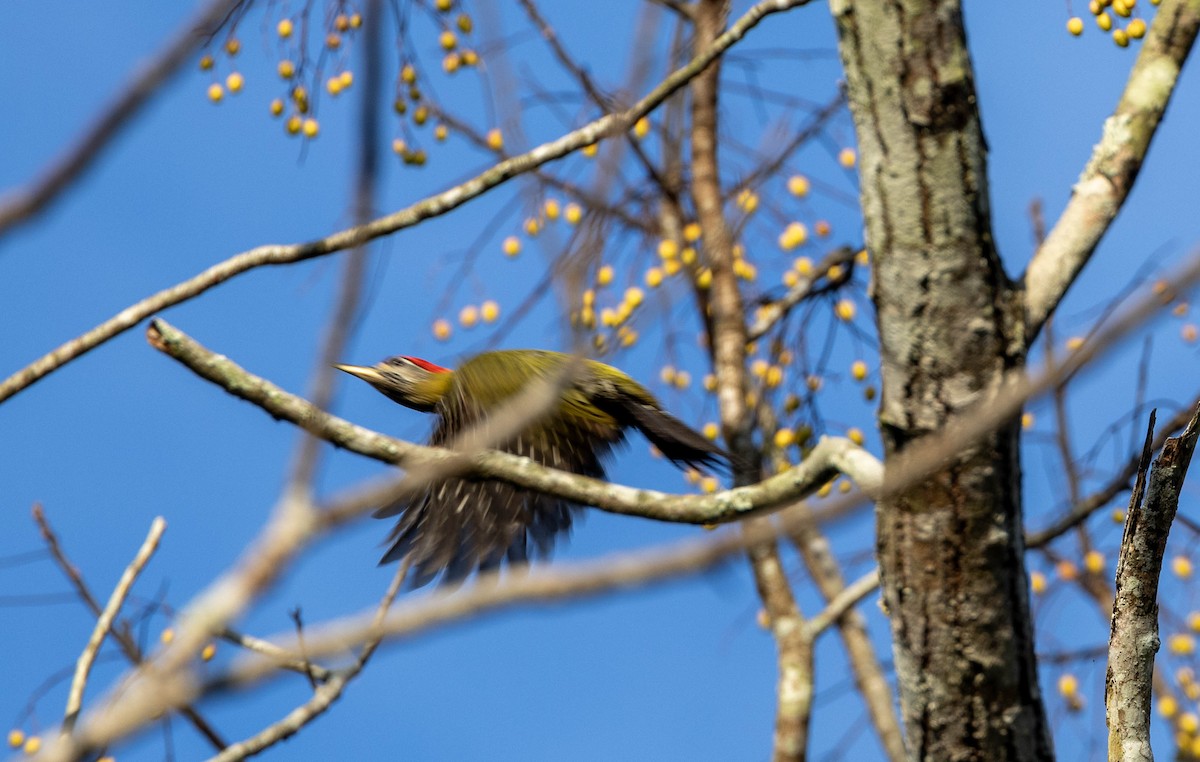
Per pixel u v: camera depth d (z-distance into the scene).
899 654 6.89
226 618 3.06
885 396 6.56
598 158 4.87
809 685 13.08
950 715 6.82
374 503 3.17
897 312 6.41
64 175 2.71
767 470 14.42
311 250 9.40
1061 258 6.65
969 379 6.35
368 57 3.20
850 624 14.65
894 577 6.70
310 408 3.21
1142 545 6.88
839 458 7.15
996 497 6.35
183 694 3.06
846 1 6.23
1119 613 6.97
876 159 6.33
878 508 6.66
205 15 2.80
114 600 8.89
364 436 8.06
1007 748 6.83
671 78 9.80
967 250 6.29
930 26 6.11
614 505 8.02
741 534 3.39
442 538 8.78
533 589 3.14
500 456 8.16
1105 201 6.88
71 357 9.24
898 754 13.87
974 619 6.58
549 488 7.98
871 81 6.25
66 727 8.41
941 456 4.55
